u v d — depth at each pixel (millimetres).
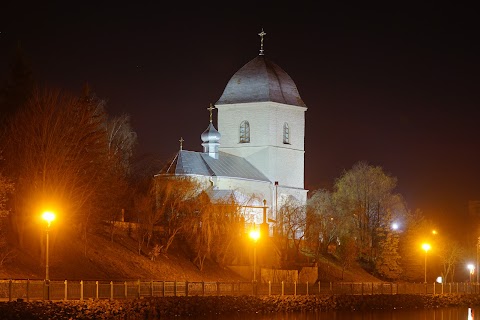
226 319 96688
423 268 158125
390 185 176500
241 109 168750
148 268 114438
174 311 92500
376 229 161375
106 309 85938
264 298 104500
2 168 105875
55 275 100438
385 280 150750
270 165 166500
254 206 147250
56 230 105250
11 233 105000
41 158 106188
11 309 78312
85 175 111688
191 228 126438
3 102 120188
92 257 109562
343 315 110062
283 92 170625
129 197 125750
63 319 81500
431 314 118750
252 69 170625
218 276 121688
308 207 155750
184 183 133375
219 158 161500
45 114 107875
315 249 149750
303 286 113938
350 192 173250
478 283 143875
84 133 112500
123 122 147875
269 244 137500
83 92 118875
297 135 172250
